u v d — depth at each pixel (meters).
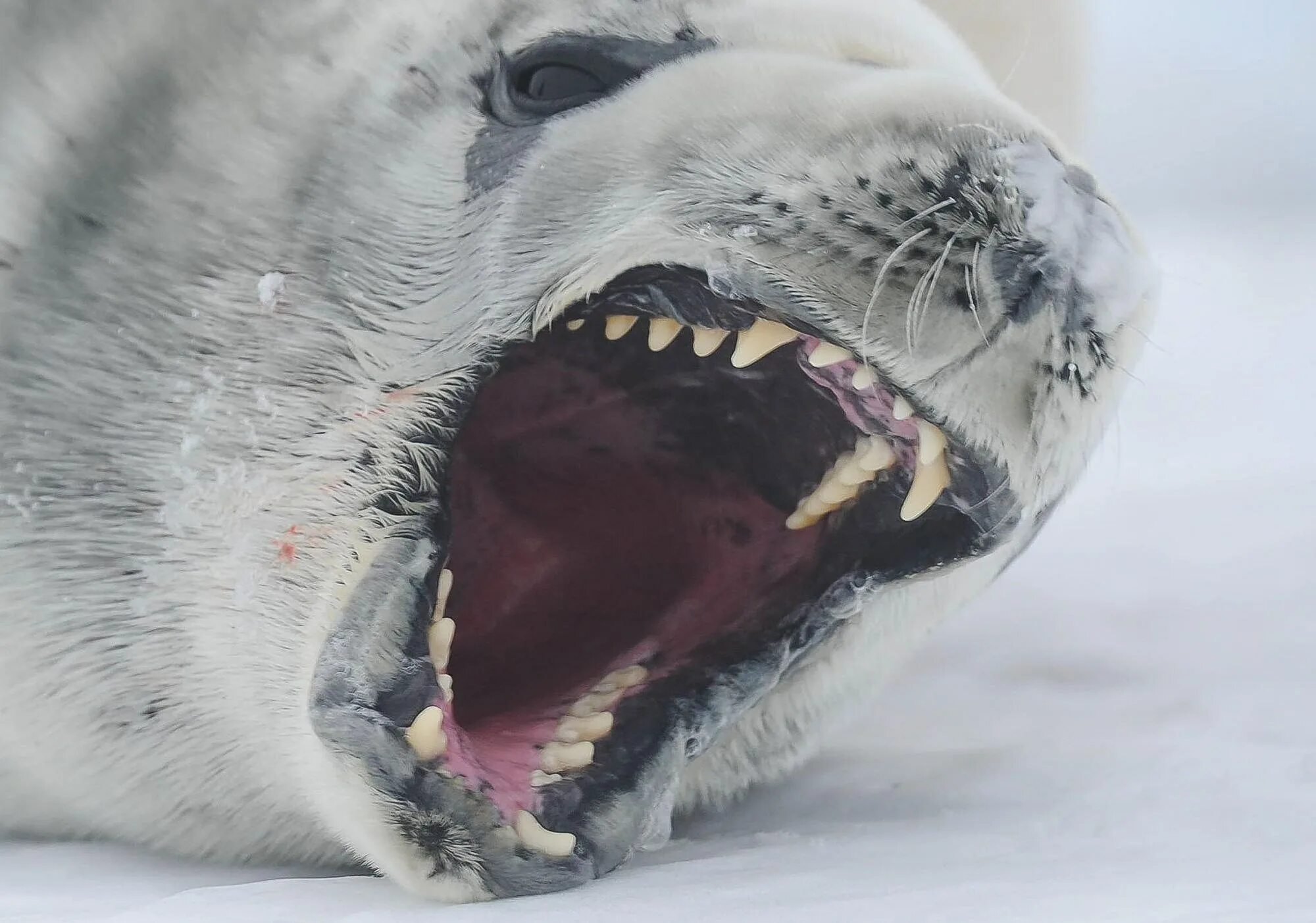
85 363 9.41
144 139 9.65
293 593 9.15
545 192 9.38
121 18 9.89
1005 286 8.66
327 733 8.49
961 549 10.06
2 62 9.91
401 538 8.98
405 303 9.30
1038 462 9.30
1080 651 16.70
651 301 9.48
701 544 11.47
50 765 10.12
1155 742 12.70
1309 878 8.04
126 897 9.01
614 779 9.35
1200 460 28.89
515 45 9.82
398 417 9.17
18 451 9.46
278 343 9.25
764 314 9.09
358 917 8.03
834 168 8.84
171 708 9.76
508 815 8.69
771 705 11.36
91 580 9.51
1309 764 11.36
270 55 9.78
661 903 8.15
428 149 9.55
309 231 9.37
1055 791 11.37
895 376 8.82
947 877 8.56
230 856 10.43
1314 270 64.56
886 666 12.20
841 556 10.53
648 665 10.23
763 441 11.11
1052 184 8.90
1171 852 9.07
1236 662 15.87
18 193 9.65
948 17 14.49
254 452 9.22
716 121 9.19
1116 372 9.57
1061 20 15.37
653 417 11.41
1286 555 20.05
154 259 9.43
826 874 8.84
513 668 11.12
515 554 12.03
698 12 10.05
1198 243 75.44
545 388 11.38
